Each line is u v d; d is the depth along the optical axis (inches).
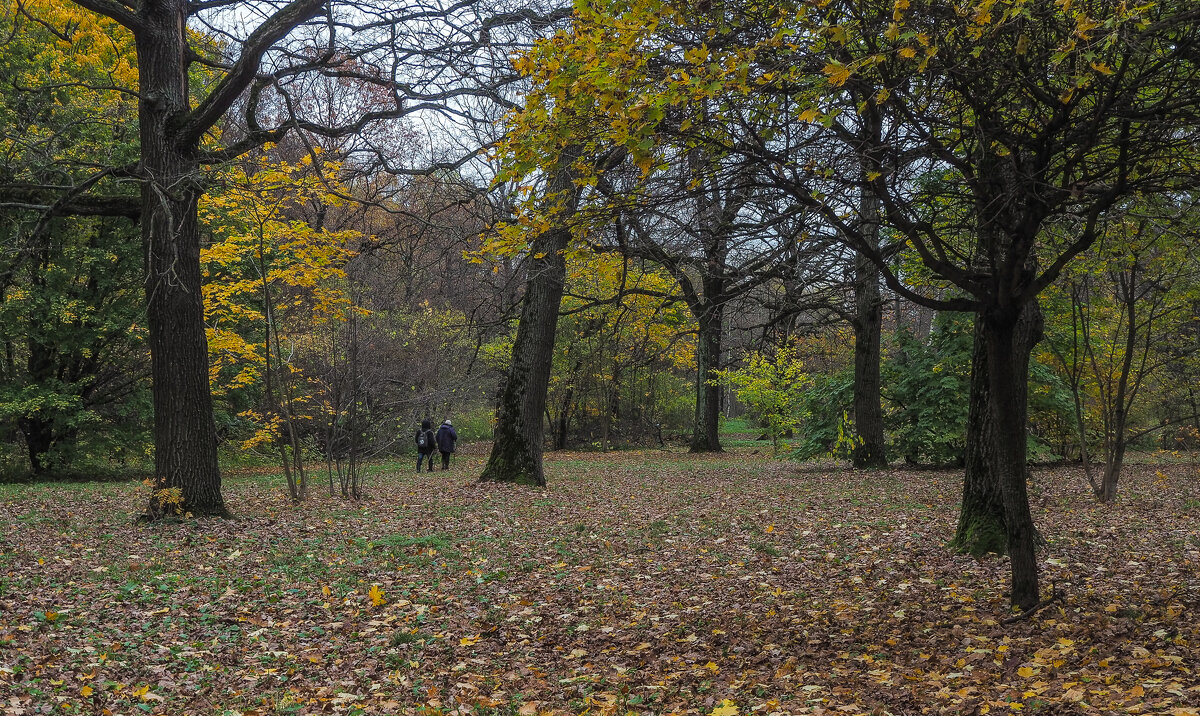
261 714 195.0
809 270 361.4
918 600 275.1
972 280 225.8
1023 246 213.3
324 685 217.5
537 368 645.3
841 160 214.1
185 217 450.9
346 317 581.0
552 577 333.7
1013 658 206.5
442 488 639.8
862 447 751.7
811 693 191.0
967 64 195.0
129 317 772.0
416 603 296.5
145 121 448.8
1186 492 510.6
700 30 202.1
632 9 187.9
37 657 224.2
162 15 449.1
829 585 304.7
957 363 702.5
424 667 230.5
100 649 236.7
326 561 361.4
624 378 1451.8
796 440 1512.1
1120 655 198.2
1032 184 206.2
